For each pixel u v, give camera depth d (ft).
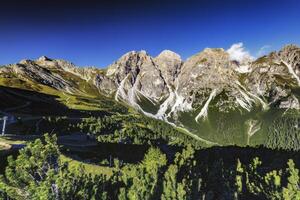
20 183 222.89
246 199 371.35
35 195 213.46
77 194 249.14
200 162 456.04
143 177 324.80
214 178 385.91
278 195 356.18
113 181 324.19
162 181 331.77
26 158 232.12
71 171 273.13
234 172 396.57
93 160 445.78
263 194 372.38
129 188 306.14
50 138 247.09
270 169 451.94
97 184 284.82
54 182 226.99
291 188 340.80
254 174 411.75
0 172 282.36
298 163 486.38
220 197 363.35
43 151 235.20
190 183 340.59
